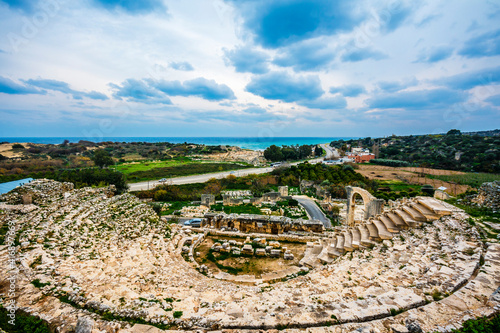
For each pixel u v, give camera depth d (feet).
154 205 143.84
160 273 47.60
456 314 24.57
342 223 117.60
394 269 38.86
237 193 207.21
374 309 27.07
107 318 28.91
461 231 44.06
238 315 29.55
